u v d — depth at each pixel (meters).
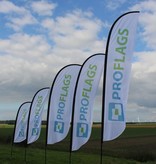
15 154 40.62
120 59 17.14
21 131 30.52
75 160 38.25
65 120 23.06
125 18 17.38
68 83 23.25
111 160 39.97
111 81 17.09
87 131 19.77
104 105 17.03
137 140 77.00
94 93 19.95
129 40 17.20
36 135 27.95
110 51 17.27
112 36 17.34
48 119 23.39
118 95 16.94
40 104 28.20
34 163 33.19
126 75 17.02
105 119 16.98
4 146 53.84
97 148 56.72
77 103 20.08
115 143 68.81
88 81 20.06
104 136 16.95
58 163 34.75
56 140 23.05
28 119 28.88
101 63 20.11
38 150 48.84
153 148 58.78
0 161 33.25
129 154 46.25
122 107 16.86
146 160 43.41
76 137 19.91
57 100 23.34
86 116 19.86
